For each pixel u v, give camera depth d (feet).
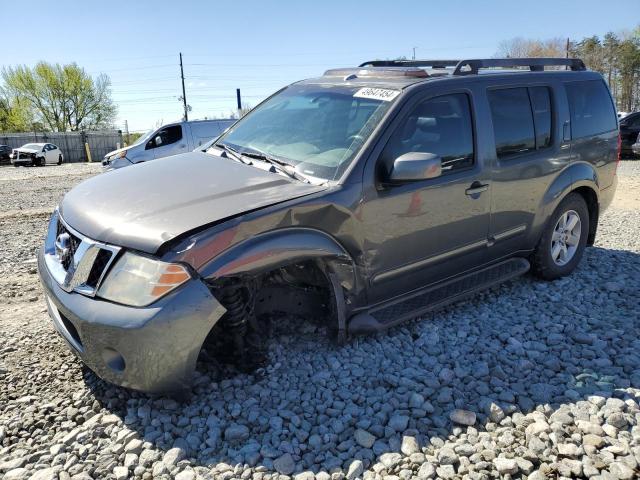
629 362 11.70
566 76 16.49
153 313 8.94
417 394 10.34
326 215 10.74
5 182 62.39
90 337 9.37
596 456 8.70
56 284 10.27
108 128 211.20
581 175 16.47
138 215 9.91
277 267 10.15
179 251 9.20
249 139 13.74
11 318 14.66
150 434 9.36
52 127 205.77
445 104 13.07
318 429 9.52
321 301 11.78
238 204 10.11
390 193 11.72
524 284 16.52
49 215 33.73
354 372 11.23
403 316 12.35
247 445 9.06
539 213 15.46
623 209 30.40
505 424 9.67
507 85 14.58
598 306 14.99
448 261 13.43
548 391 10.59
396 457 8.77
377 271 11.92
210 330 9.69
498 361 11.88
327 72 15.83
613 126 18.15
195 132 54.85
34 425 9.72
